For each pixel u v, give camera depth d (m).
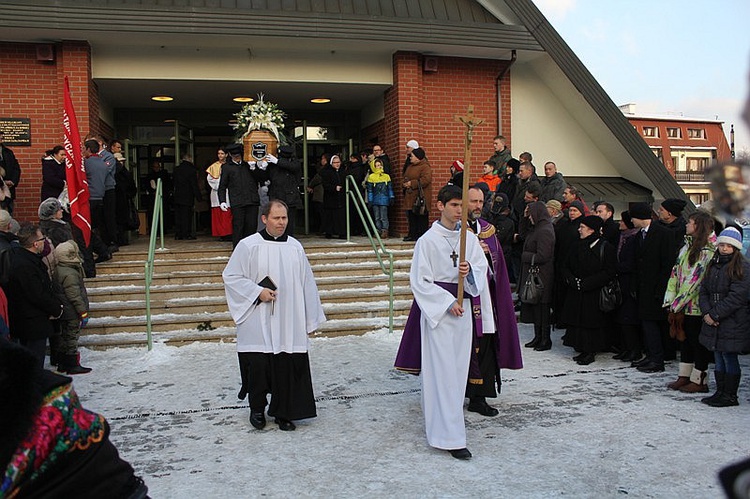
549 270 8.16
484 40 11.95
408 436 5.25
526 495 4.14
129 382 6.82
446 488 4.26
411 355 5.48
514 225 9.94
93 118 11.46
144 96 13.08
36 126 10.99
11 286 6.32
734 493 1.29
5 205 9.44
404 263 10.59
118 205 11.13
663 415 5.70
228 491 4.27
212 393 6.43
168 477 4.49
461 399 4.89
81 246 9.29
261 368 5.39
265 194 11.58
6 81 10.89
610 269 7.39
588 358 7.61
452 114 12.91
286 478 4.46
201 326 8.62
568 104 13.51
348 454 4.88
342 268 10.30
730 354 5.88
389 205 12.60
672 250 6.99
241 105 14.27
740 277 5.66
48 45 10.88
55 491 1.85
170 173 14.36
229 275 5.45
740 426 5.40
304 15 11.01
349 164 12.89
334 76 12.32
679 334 6.48
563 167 13.75
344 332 8.76
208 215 15.12
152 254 8.88
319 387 6.63
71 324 7.08
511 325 5.92
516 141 13.42
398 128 12.44
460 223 5.27
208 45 11.52
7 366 1.76
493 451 4.90
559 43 12.35
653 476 4.42
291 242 5.57
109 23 10.29
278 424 5.50
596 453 4.84
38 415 1.80
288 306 5.41
